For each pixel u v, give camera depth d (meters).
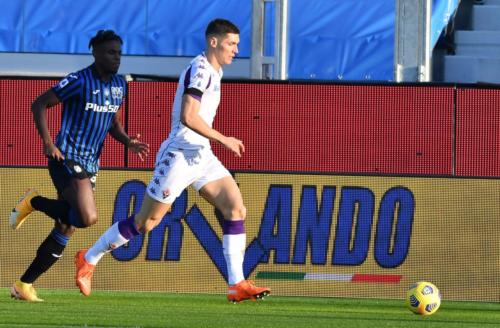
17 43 50.44
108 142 29.39
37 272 23.83
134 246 27.11
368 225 26.61
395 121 28.86
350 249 26.62
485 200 26.31
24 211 23.70
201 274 26.88
